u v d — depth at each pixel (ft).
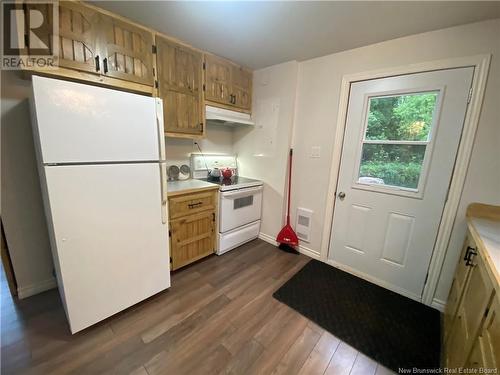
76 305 4.48
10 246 5.50
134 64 5.77
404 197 6.33
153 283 5.72
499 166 4.99
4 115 5.08
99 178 4.44
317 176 8.11
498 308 2.42
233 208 8.36
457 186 5.48
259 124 9.36
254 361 4.34
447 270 5.82
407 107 6.11
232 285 6.66
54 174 3.90
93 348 4.45
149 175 5.23
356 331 5.15
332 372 4.19
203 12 5.23
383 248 6.86
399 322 5.46
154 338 4.75
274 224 9.38
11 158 5.29
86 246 4.45
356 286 6.86
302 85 8.13
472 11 4.60
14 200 5.44
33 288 5.89
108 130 4.43
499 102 4.89
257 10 5.08
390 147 6.49
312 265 7.97
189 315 5.42
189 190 6.95
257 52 7.41
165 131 6.71
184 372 4.09
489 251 3.26
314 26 5.66
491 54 4.88
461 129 5.36
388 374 4.20
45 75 4.78
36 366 4.06
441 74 5.50
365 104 6.76
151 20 5.62
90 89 4.10
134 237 5.17
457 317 4.13
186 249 7.26
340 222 7.72
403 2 4.50
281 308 5.78
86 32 4.91
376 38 6.10
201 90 7.49
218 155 9.73
